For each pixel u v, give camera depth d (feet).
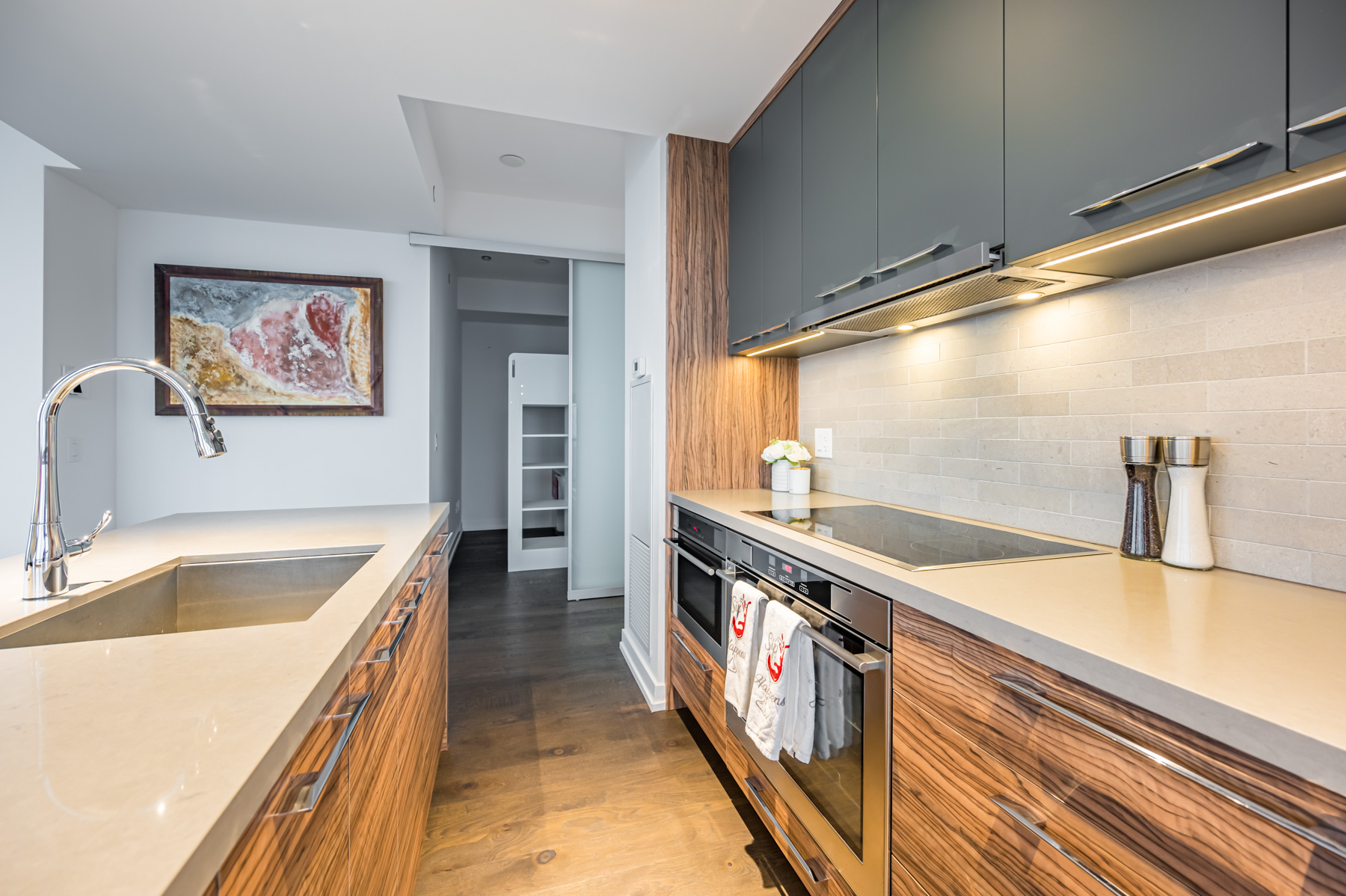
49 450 3.09
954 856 2.93
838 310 5.28
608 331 13.56
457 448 18.95
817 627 4.13
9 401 8.75
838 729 3.92
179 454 11.14
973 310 5.08
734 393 7.98
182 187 9.89
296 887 1.90
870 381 6.77
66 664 2.15
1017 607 2.77
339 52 6.16
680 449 7.75
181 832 1.22
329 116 7.55
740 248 7.54
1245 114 2.44
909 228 4.47
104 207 10.39
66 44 6.06
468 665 9.25
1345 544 3.00
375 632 3.05
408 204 10.72
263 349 11.43
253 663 2.17
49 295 9.05
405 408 12.52
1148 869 2.04
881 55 4.82
